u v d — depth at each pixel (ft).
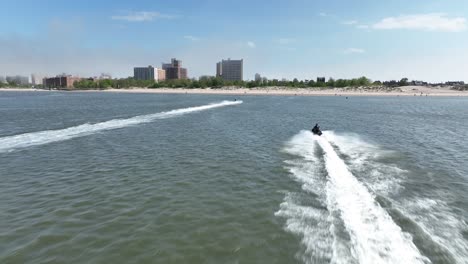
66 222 29.94
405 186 39.14
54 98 321.93
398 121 125.49
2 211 32.30
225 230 28.27
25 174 45.42
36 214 31.65
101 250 25.14
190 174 45.50
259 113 157.99
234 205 33.88
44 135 80.74
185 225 29.30
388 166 49.37
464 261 22.47
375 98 379.14
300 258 23.63
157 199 35.78
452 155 58.95
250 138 77.77
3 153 59.21
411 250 23.70
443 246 24.38
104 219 30.58
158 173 46.03
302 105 231.50
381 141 74.90
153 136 80.43
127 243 26.18
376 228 27.22
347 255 23.27
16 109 168.66
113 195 36.99
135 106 199.72
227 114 150.30
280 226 28.71
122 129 93.35
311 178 42.60
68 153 59.47
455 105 252.01
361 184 39.60
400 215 30.04
